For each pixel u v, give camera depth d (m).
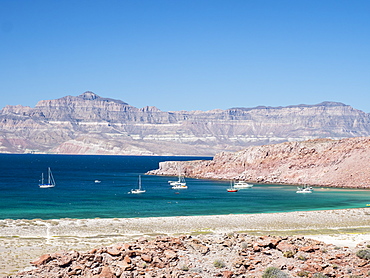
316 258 42.22
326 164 199.38
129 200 131.38
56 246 58.28
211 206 118.00
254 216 91.12
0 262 45.97
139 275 36.94
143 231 74.69
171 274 37.47
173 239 46.97
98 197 139.50
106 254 40.78
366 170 182.62
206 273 38.72
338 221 87.88
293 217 90.62
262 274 38.38
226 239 49.31
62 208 111.00
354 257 43.31
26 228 74.19
